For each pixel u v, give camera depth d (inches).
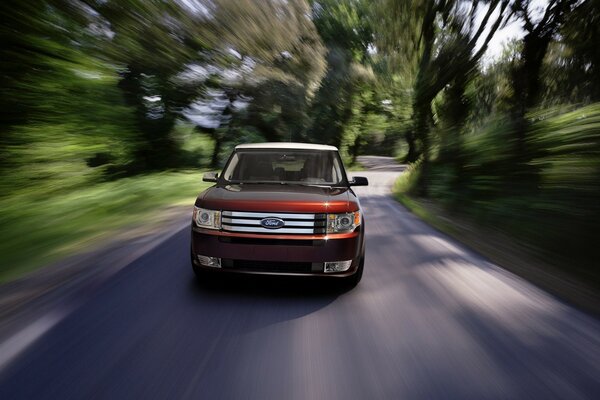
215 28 620.4
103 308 161.0
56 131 395.2
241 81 1263.5
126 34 432.5
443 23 601.6
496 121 488.1
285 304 170.7
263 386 110.2
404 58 706.8
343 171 222.8
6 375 112.3
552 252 260.5
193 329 144.6
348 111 1737.2
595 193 261.4
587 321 157.4
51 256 238.5
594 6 417.1
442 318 158.6
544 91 450.6
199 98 1275.8
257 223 175.8
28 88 351.9
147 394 105.0
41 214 345.1
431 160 639.8
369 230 345.4
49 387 107.0
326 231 177.2
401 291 189.6
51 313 155.5
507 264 242.2
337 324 151.8
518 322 155.5
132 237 292.5
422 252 267.9
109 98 463.5
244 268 179.5
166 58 528.1
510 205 350.9
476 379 115.9
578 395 109.4
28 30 323.3
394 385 112.3
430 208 499.5
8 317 151.6
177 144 1363.2
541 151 360.5
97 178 530.0
